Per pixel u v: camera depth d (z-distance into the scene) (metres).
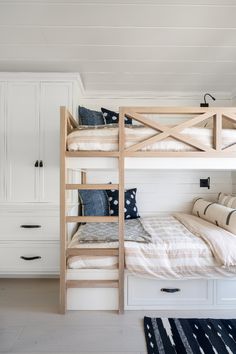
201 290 1.78
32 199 2.33
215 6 1.50
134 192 2.85
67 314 1.71
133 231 2.02
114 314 1.71
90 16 1.59
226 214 1.99
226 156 1.71
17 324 1.60
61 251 1.72
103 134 1.74
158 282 1.77
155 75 2.50
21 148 2.33
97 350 1.38
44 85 2.34
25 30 1.75
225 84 2.74
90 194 2.59
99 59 2.17
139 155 1.71
